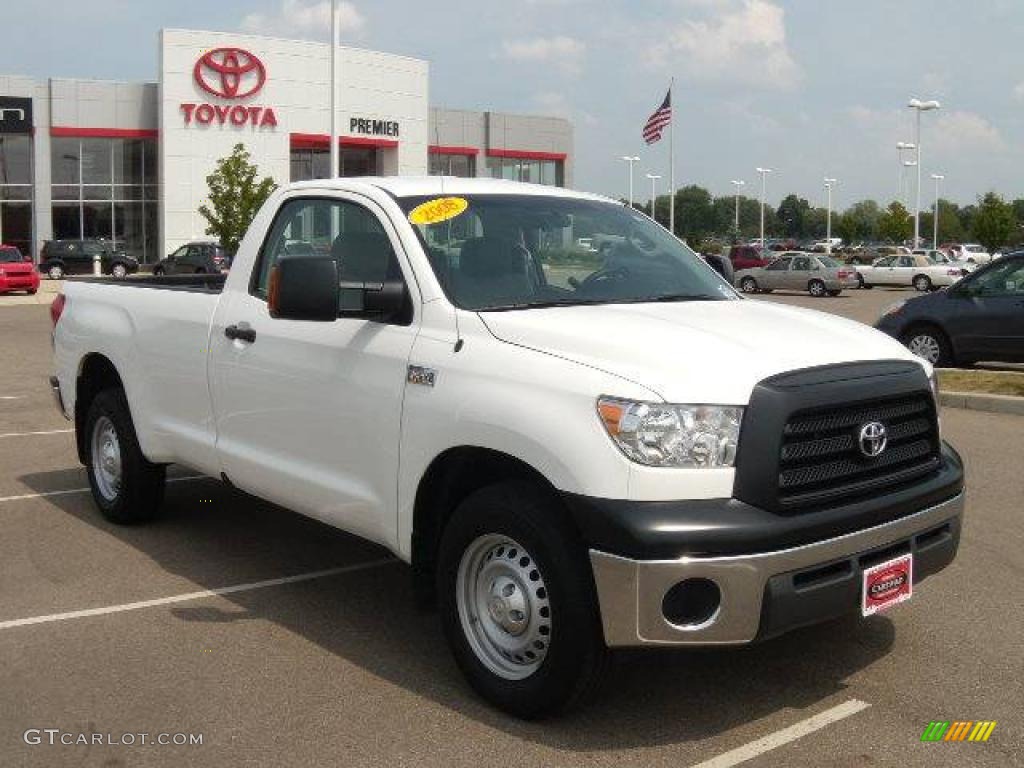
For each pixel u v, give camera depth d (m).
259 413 5.58
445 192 5.34
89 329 7.11
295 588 5.91
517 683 4.23
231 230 45.50
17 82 50.81
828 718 4.32
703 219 130.62
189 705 4.43
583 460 3.89
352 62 53.41
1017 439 10.39
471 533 4.32
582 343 4.23
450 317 4.64
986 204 69.50
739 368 4.01
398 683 4.65
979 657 4.96
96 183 52.81
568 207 5.62
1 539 6.83
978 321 14.87
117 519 7.09
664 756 3.99
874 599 4.18
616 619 3.84
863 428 4.15
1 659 4.90
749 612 3.82
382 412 4.77
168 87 50.06
